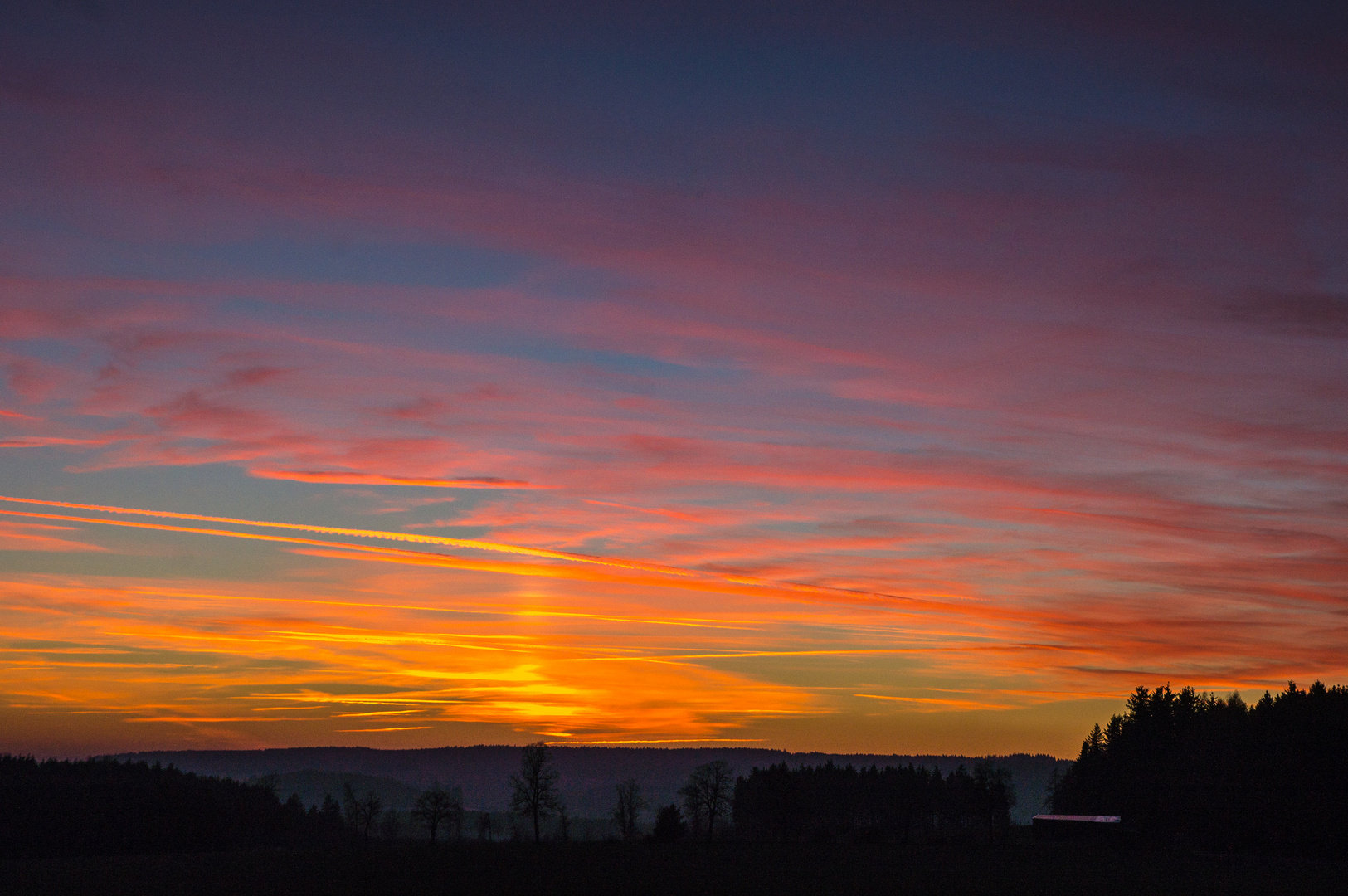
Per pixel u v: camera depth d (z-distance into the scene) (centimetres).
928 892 9531
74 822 18462
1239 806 14200
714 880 10625
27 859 15388
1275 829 13762
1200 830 14988
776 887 9975
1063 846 15538
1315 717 14512
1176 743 18350
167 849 18525
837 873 11400
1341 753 14038
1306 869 11719
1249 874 11125
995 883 10288
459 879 11019
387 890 10019
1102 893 9456
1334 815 13238
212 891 10288
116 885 11044
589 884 10375
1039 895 9306
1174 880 10475
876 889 9756
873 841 17450
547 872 11694
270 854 16425
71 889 10681
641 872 11625
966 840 16900
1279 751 14500
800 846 16425
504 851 15562
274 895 9831
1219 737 15950
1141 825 16288
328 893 9931
